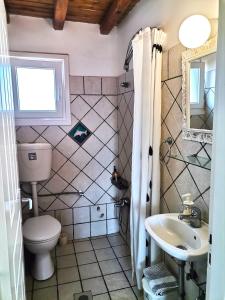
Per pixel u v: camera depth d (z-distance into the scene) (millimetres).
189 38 1238
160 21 1640
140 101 1714
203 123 1273
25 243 1854
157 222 1487
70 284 1924
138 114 1732
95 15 2225
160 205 1802
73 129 2488
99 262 2215
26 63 2271
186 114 1401
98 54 2465
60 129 2447
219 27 719
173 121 1570
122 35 2338
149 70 1581
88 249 2436
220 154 744
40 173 2236
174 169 1597
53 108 2430
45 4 1990
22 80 2297
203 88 1256
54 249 2434
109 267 2139
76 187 2582
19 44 2227
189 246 1321
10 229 725
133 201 1826
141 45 1661
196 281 1405
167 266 1766
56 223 2076
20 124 2334
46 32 2283
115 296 1791
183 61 1381
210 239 813
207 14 1217
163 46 1614
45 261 1991
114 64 2527
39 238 1838
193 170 1405
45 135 2414
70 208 2594
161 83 1676
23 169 2174
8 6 2020
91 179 2623
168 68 1586
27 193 2387
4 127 783
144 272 1641
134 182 1801
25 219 2287
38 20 2244
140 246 1756
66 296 1797
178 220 1415
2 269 600
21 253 1142
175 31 1483
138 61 1692
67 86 2400
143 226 1723
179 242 1393
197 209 1322
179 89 1480
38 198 2475
